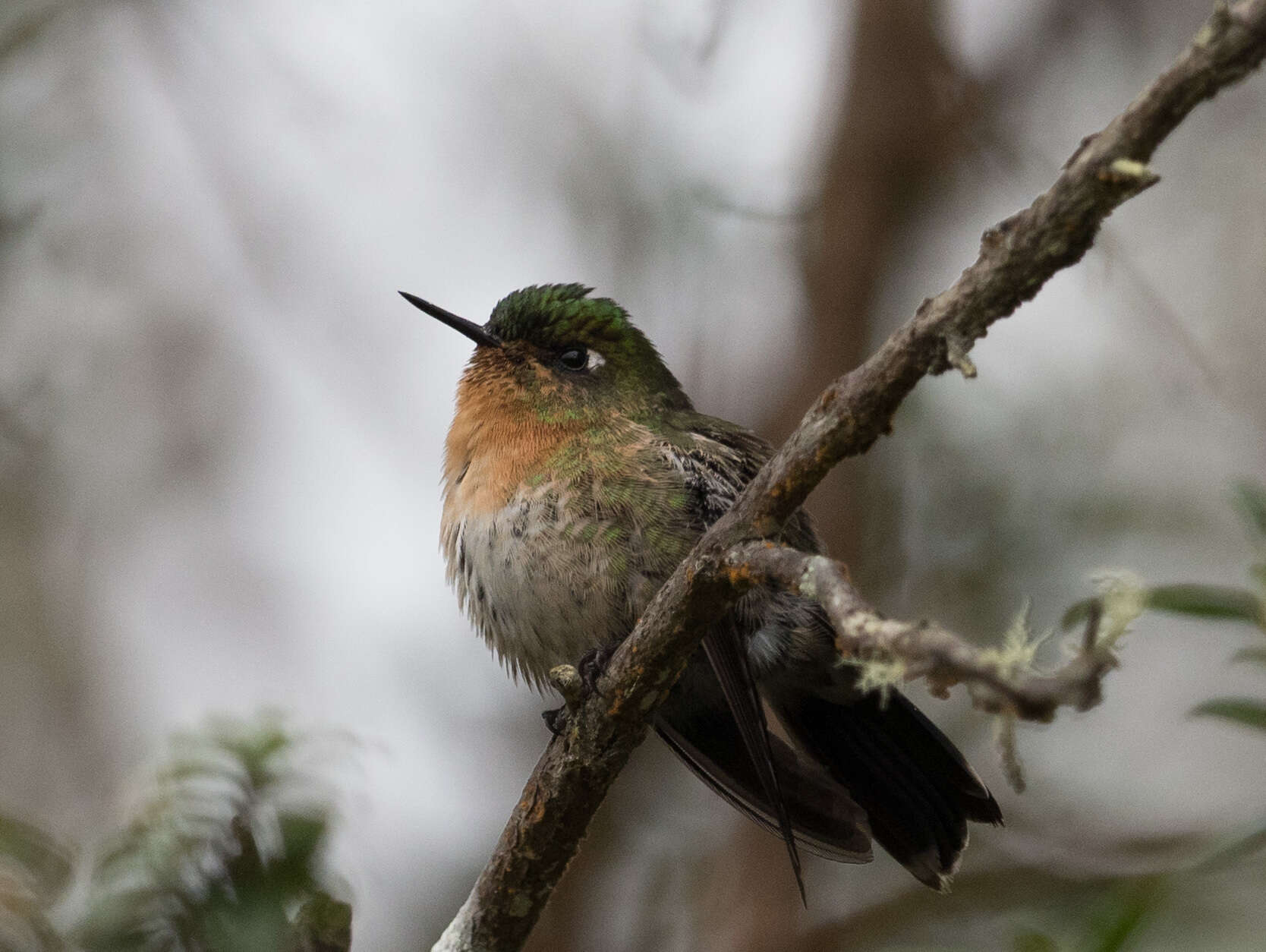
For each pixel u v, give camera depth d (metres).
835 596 4.01
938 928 10.04
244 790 5.24
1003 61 12.95
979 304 4.43
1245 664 11.67
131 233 12.91
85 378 12.80
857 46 12.97
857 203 12.71
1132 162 4.06
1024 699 3.19
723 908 11.09
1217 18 3.87
